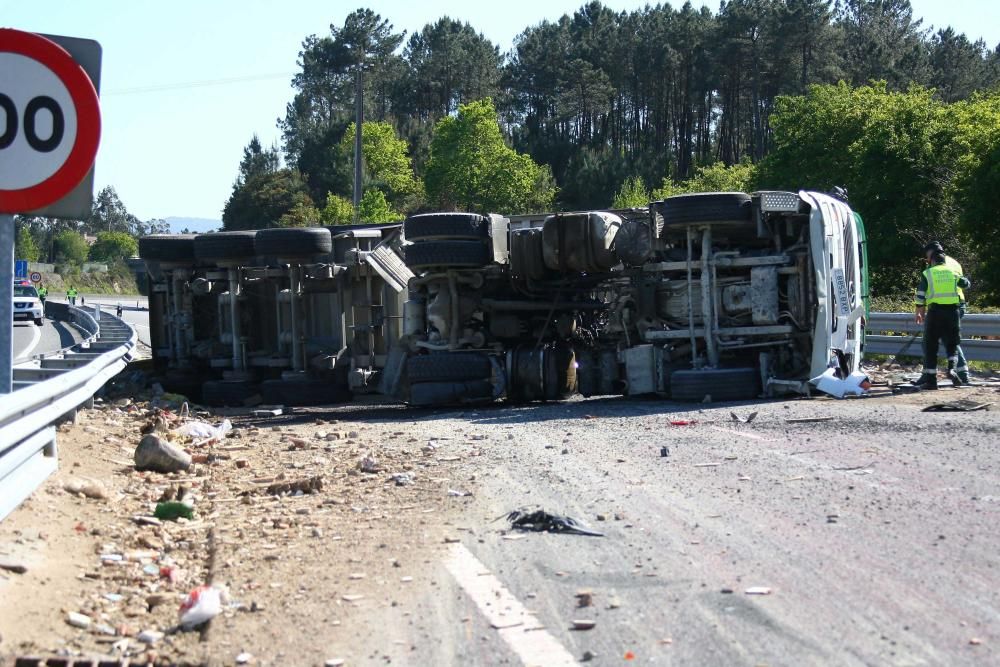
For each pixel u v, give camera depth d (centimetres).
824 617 488
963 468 798
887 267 4612
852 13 10769
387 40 11844
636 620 497
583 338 1622
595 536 653
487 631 493
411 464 951
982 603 497
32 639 473
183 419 1364
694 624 487
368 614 524
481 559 614
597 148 10569
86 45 557
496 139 9075
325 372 1700
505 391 1521
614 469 870
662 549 614
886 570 553
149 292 1978
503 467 910
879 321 2098
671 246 1488
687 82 9881
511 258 1550
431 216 1509
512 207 9031
